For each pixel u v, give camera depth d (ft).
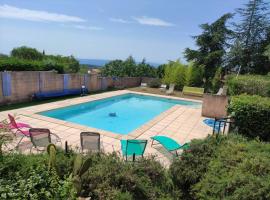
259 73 80.07
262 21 81.82
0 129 15.10
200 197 12.50
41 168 12.18
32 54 99.45
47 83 47.01
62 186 11.07
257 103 22.93
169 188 15.43
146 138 27.45
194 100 58.18
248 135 23.47
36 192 10.34
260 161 12.12
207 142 16.71
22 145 21.77
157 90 72.90
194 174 14.57
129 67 85.35
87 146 20.11
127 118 42.93
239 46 81.76
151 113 47.73
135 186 13.66
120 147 23.81
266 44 79.30
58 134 26.61
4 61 42.75
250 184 10.48
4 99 38.55
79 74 55.72
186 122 36.04
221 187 11.54
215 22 81.46
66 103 44.14
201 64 81.51
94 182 13.35
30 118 32.48
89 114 44.29
